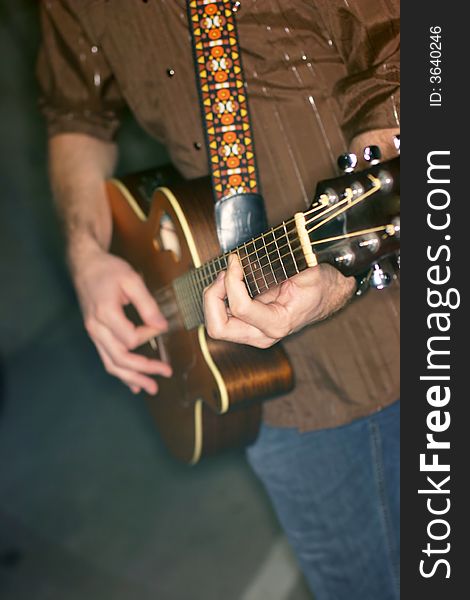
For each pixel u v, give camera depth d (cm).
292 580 286
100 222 213
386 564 201
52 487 349
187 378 196
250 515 317
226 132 172
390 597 203
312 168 171
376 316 177
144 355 216
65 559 312
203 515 321
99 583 298
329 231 137
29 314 452
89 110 214
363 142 154
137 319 214
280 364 183
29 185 450
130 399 396
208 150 173
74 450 369
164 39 177
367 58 156
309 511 200
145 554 308
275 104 169
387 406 184
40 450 373
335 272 148
